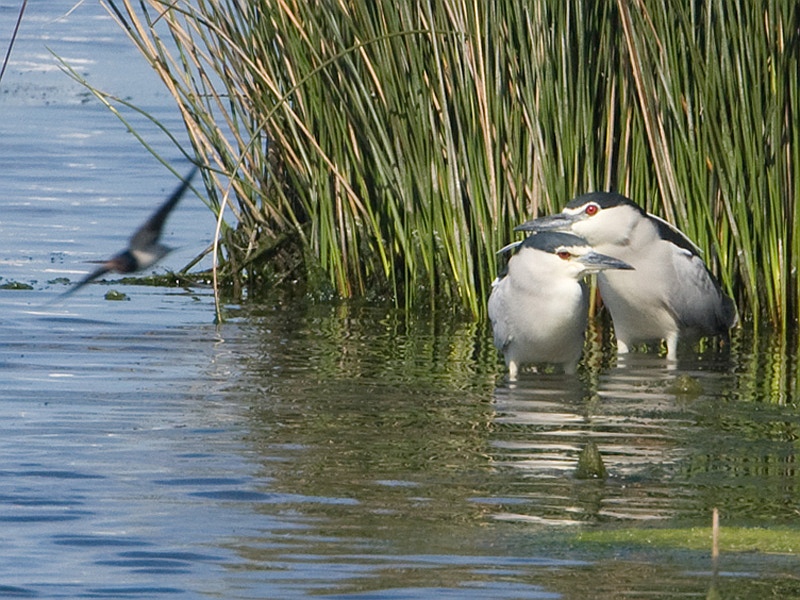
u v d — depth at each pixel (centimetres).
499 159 1454
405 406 1124
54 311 1469
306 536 805
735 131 1403
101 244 1766
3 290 1548
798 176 1423
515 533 816
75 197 2009
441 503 871
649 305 1330
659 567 760
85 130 2484
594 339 1452
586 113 1420
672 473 945
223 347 1341
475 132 1449
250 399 1137
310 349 1342
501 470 946
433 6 1439
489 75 1430
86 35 3506
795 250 1447
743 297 1484
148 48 1523
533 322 1212
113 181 2114
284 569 751
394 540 801
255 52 1520
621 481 924
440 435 1034
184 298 1582
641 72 1383
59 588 718
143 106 2698
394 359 1308
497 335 1248
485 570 752
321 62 1486
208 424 1055
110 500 866
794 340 1427
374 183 1552
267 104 1537
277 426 1052
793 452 999
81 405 1105
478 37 1421
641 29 1375
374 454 980
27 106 2684
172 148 2350
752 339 1431
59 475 916
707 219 1423
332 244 1580
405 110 1471
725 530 824
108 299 1545
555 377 1252
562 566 761
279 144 1583
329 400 1138
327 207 1568
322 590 721
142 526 818
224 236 1650
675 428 1063
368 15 1451
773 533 820
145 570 746
